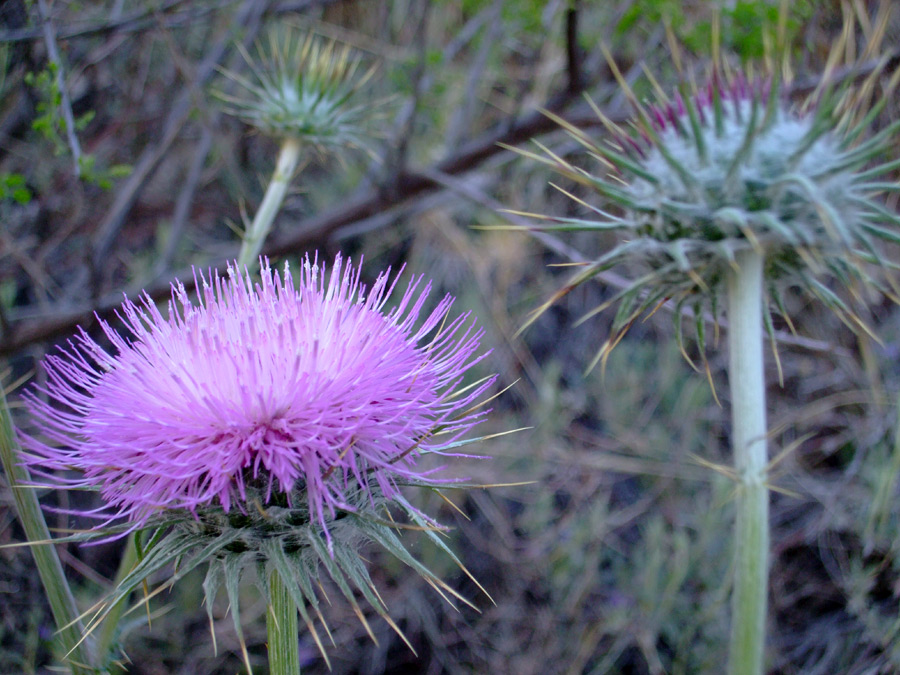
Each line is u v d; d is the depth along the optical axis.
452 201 0.43
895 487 0.31
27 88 0.32
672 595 0.30
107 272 0.38
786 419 0.35
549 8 0.39
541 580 0.35
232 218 0.42
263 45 0.41
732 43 0.31
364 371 0.16
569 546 0.33
